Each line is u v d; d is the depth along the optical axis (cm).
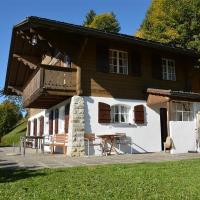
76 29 1384
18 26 1452
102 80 1544
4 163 1090
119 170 867
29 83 1764
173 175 791
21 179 751
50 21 1324
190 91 1853
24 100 1967
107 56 1586
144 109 1639
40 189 645
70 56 1480
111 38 1488
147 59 1723
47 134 1980
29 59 2000
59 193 609
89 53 1531
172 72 1819
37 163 1077
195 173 816
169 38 2512
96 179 744
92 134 1455
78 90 1464
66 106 1588
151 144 1617
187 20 2292
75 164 1037
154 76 1723
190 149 1523
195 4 2247
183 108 1647
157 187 656
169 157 1250
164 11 2769
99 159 1205
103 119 1504
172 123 1495
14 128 4206
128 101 1599
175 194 596
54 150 1767
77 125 1436
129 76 1634
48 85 1418
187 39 2317
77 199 564
